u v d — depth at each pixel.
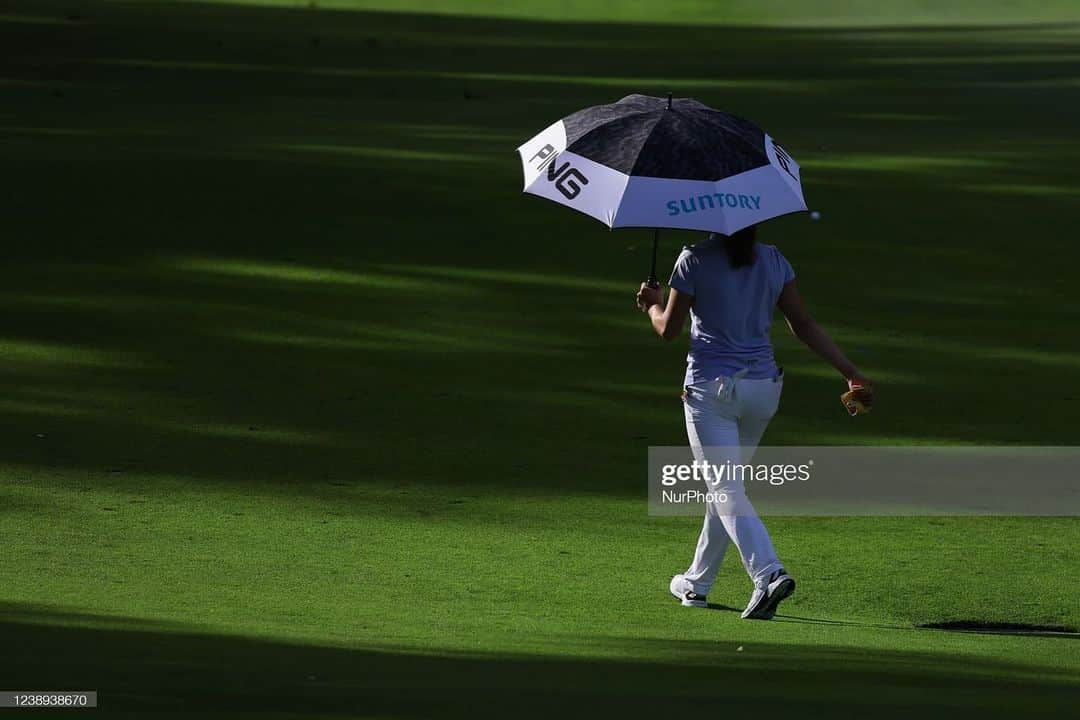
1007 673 21.05
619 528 32.31
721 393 26.08
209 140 84.62
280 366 45.47
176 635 21.59
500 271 58.56
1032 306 55.72
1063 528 32.91
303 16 170.75
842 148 86.50
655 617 25.98
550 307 53.66
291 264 58.59
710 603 27.56
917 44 151.38
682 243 63.66
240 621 23.84
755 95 109.31
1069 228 68.00
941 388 45.16
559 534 31.69
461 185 73.06
